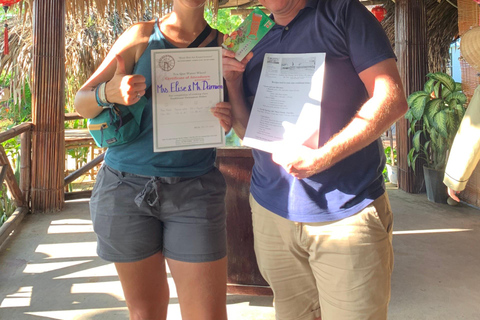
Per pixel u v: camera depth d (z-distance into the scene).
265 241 1.57
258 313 2.50
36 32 4.33
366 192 1.37
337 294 1.40
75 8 4.52
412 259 3.30
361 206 1.36
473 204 4.75
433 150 4.96
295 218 1.43
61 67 4.48
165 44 1.44
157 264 1.56
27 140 4.48
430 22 5.92
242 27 1.45
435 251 3.46
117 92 1.30
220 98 1.45
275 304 1.66
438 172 4.83
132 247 1.48
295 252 1.50
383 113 1.21
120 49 1.43
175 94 1.43
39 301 2.69
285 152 1.24
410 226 4.11
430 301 2.63
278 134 1.38
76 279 3.00
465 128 1.64
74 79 8.05
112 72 1.44
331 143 1.22
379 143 1.46
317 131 1.34
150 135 1.46
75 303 2.66
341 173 1.38
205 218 1.49
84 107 1.40
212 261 1.50
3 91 10.59
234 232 2.56
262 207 1.55
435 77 4.68
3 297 2.73
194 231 1.48
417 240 3.72
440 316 2.46
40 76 4.41
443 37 6.23
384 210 1.41
